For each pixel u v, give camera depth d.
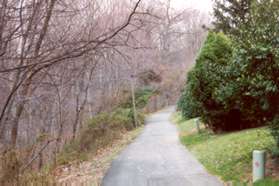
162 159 10.24
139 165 9.62
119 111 24.70
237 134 10.95
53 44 5.57
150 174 8.25
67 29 5.83
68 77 12.09
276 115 6.36
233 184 6.41
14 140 7.79
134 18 5.41
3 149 7.00
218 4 16.61
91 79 18.62
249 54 6.09
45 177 6.94
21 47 5.46
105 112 21.03
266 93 6.08
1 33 4.76
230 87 7.40
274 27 5.96
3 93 7.13
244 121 12.11
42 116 14.89
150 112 35.75
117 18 7.53
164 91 43.19
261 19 6.28
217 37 13.06
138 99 34.91
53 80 9.20
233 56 7.12
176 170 8.38
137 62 23.09
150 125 24.70
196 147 11.54
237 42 6.77
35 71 5.69
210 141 11.66
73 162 11.93
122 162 10.49
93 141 15.89
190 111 21.56
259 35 6.13
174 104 44.53
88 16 6.52
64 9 5.57
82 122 19.61
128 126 23.33
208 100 12.52
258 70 6.11
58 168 10.67
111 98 24.84
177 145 13.12
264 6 6.30
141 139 16.73
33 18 5.04
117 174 8.70
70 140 15.48
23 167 6.92
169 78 42.47
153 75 37.47
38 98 8.69
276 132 6.45
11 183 6.11
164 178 7.65
